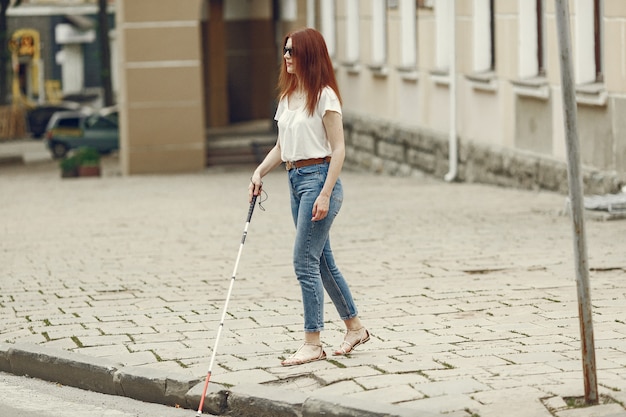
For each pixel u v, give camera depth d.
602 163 16.69
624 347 7.87
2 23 51.06
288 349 8.34
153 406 7.57
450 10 22.42
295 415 6.88
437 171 23.94
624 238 13.13
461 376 7.25
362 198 20.38
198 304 10.33
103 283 11.79
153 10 31.81
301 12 34.16
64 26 64.56
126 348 8.55
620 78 15.92
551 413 6.44
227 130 36.19
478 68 21.53
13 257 14.16
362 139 28.73
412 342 8.36
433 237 14.35
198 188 25.53
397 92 26.19
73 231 16.97
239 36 38.16
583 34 16.94
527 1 19.19
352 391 7.04
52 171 39.09
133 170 32.16
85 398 7.86
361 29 28.28
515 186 20.08
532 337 8.36
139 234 16.20
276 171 31.86
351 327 8.11
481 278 11.16
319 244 7.89
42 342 8.89
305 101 7.85
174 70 32.06
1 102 54.09
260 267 12.52
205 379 7.45
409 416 6.41
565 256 12.27
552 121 18.52
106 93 50.81
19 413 7.40
